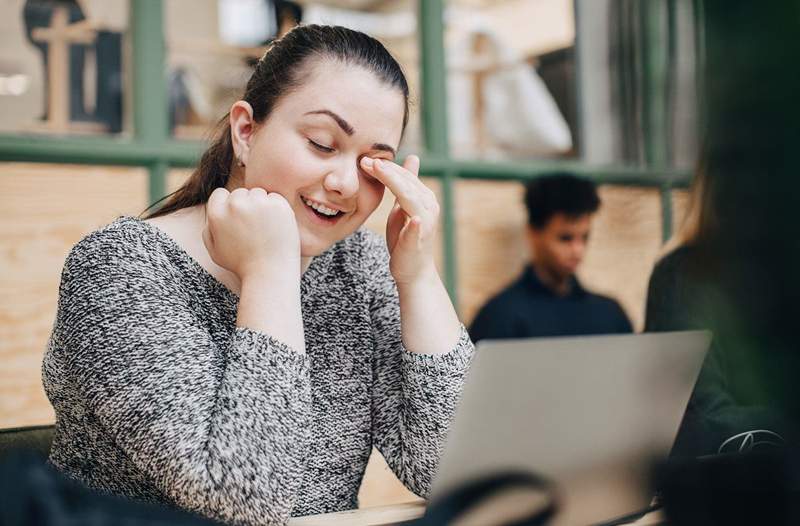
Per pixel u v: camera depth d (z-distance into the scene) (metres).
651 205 3.76
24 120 2.71
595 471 0.91
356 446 1.27
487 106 3.54
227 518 0.94
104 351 1.00
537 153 3.62
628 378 0.92
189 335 1.04
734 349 1.42
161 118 2.83
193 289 1.14
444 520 0.82
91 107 2.80
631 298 3.69
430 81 3.35
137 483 1.09
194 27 2.96
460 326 1.25
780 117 1.17
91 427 1.10
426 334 1.22
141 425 0.96
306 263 1.27
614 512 0.95
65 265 1.10
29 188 2.64
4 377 2.61
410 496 2.93
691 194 1.79
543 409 0.85
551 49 3.70
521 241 3.48
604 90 3.76
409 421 1.22
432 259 1.24
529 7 3.67
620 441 0.93
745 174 1.21
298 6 3.16
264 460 0.95
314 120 1.11
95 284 1.05
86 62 2.80
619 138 3.77
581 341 0.86
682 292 1.73
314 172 1.11
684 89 3.67
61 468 1.13
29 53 2.75
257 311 1.02
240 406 0.96
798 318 1.29
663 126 3.76
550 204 3.06
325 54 1.12
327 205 1.13
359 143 1.12
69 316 1.04
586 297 3.19
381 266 1.39
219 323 1.16
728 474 0.87
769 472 0.86
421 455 1.21
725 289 1.31
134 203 2.80
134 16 2.83
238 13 3.05
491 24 3.59
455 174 3.35
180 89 2.92
